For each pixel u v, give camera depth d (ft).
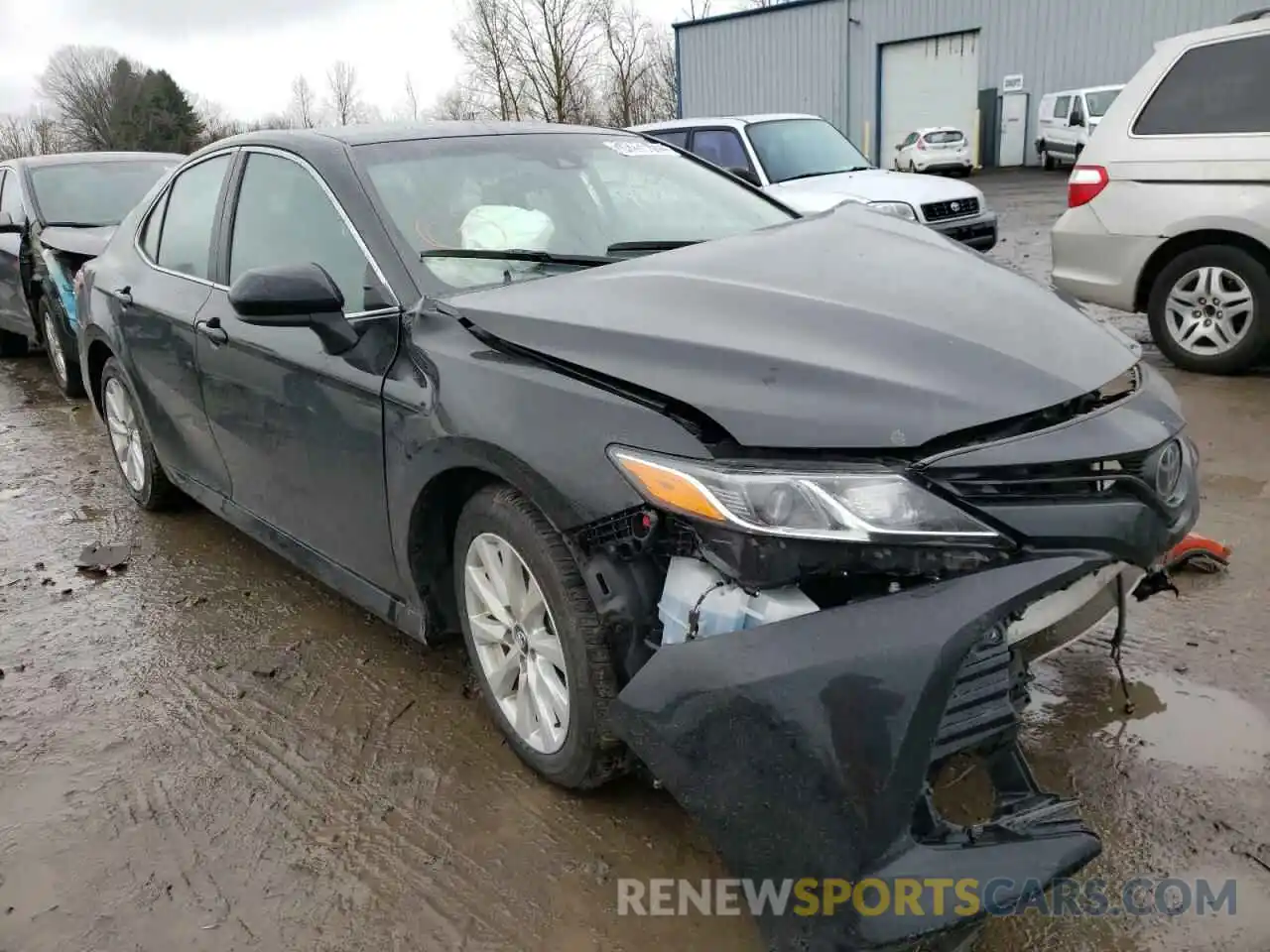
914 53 88.48
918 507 6.10
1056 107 77.71
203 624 11.98
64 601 12.83
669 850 7.76
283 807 8.52
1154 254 19.43
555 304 8.07
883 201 28.60
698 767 6.06
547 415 7.30
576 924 7.10
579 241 10.05
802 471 6.23
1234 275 18.54
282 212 10.71
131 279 13.93
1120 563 7.00
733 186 12.10
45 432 21.48
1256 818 7.63
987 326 7.34
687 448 6.56
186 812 8.52
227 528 15.12
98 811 8.61
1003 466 6.31
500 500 7.93
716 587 6.46
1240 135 18.02
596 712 7.42
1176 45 18.89
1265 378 18.98
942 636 5.78
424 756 9.12
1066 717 8.98
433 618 9.31
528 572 7.84
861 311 7.40
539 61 111.75
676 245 9.73
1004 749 6.24
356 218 9.56
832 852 5.60
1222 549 11.44
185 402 12.59
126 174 26.99
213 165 12.56
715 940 6.90
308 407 9.82
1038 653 7.04
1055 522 6.32
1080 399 6.97
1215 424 16.39
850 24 89.86
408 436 8.46
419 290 8.93
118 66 176.86
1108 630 8.80
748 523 6.18
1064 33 81.35
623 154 11.77
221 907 7.45
